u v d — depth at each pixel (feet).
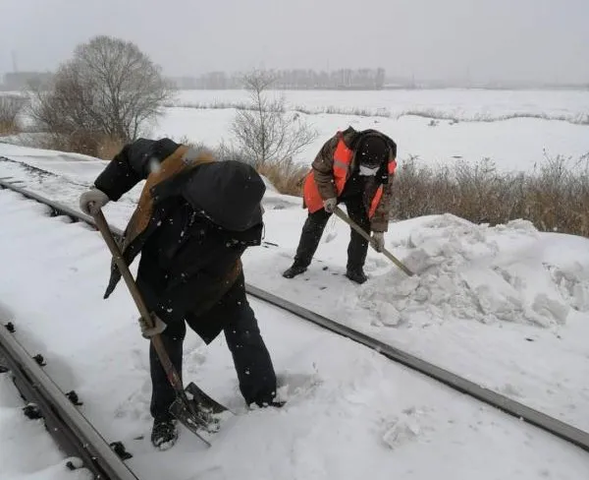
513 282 15.46
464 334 13.51
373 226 15.65
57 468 8.45
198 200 8.00
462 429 9.77
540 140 77.66
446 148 73.15
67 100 64.95
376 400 10.45
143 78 68.59
